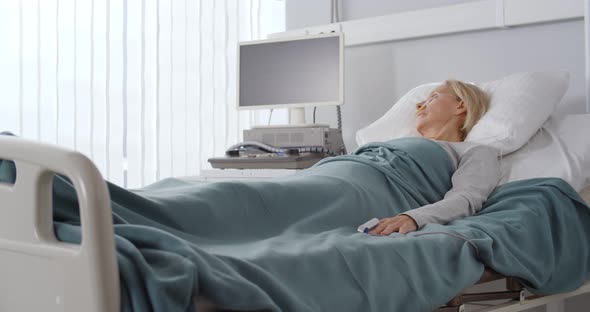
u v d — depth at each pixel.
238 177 3.02
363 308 1.39
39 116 3.25
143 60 3.61
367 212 1.91
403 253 1.54
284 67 3.39
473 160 2.22
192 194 1.51
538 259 1.93
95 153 3.45
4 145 1.15
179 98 3.78
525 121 2.46
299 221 1.70
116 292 1.06
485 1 3.08
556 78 2.61
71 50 3.36
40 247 1.14
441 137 2.57
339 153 3.31
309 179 1.86
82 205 1.06
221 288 1.11
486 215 2.01
